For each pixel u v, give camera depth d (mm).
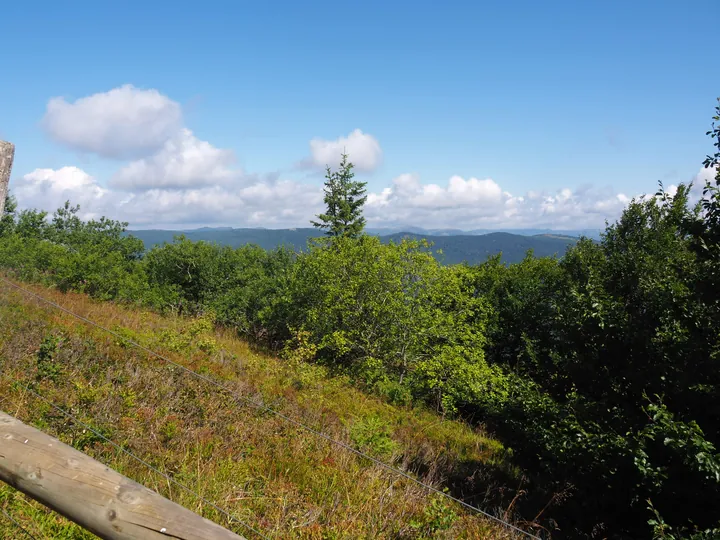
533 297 16984
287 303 16953
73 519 1692
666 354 6910
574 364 7973
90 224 27016
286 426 6781
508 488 7766
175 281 19672
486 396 13500
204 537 1552
